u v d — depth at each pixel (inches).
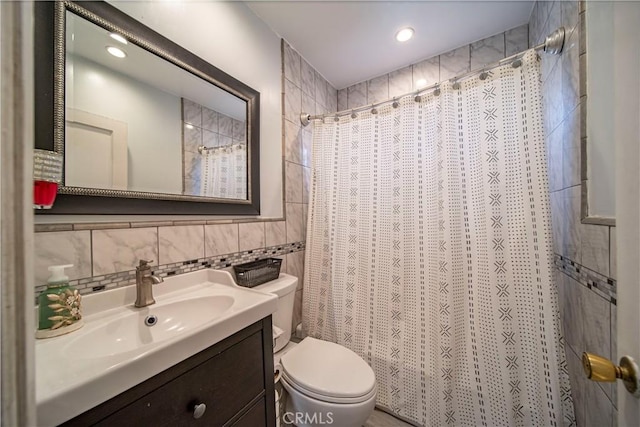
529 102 41.5
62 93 29.6
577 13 36.0
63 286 26.6
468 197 48.1
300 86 72.5
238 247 51.3
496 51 65.7
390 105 57.7
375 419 52.2
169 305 34.9
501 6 57.1
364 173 60.5
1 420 8.6
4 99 8.8
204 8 47.1
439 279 48.3
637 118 14.8
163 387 22.4
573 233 39.4
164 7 40.9
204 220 45.0
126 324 30.6
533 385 40.3
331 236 63.9
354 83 88.7
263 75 59.8
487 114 45.3
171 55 41.3
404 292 54.0
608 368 15.9
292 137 68.7
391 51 71.8
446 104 48.6
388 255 56.4
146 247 36.6
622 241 16.0
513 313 42.3
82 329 27.3
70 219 29.6
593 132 33.2
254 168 56.1
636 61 14.9
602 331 31.2
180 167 42.9
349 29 63.3
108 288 32.4
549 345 38.9
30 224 9.2
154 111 39.4
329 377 41.8
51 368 18.9
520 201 42.0
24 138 9.2
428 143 52.8
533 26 58.3
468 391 46.0
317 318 64.1
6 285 8.8
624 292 15.8
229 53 51.7
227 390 28.6
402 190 54.9
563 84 41.5
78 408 17.0
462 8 57.3
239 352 30.4
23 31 9.2
